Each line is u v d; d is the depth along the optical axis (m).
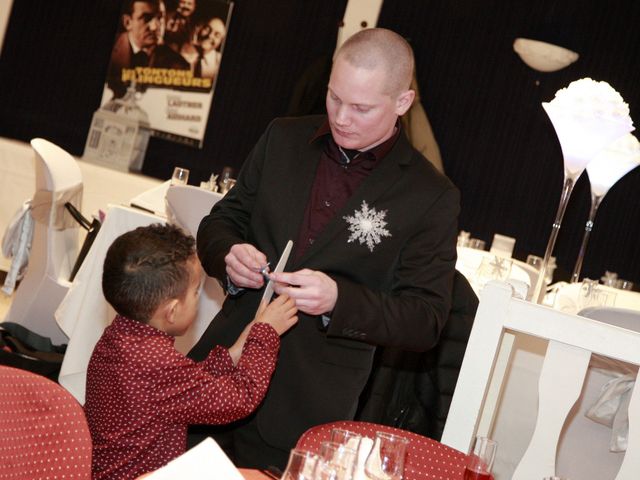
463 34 6.48
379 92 2.03
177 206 3.88
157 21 6.98
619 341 2.16
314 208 2.22
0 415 1.43
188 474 1.29
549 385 2.20
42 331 4.36
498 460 3.09
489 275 3.74
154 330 2.02
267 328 2.09
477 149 6.46
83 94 7.15
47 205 4.32
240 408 2.01
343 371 2.23
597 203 3.74
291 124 2.33
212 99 6.93
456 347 3.00
